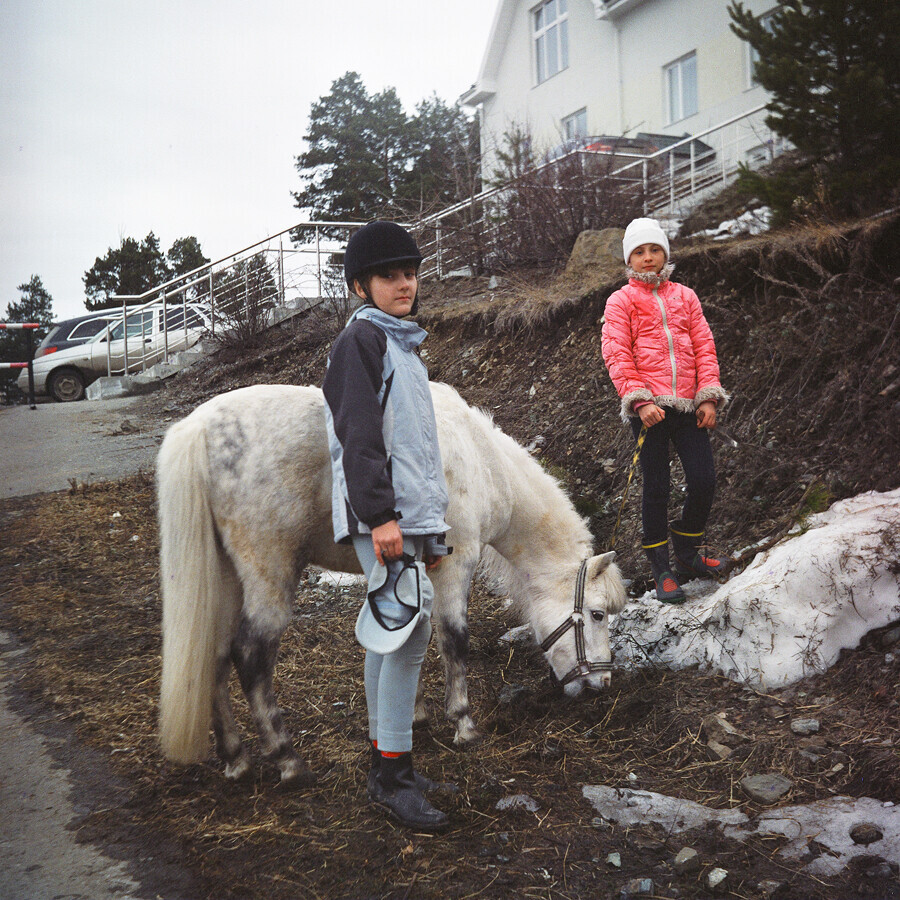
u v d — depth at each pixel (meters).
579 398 6.25
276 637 2.71
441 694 3.54
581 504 5.14
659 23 15.96
